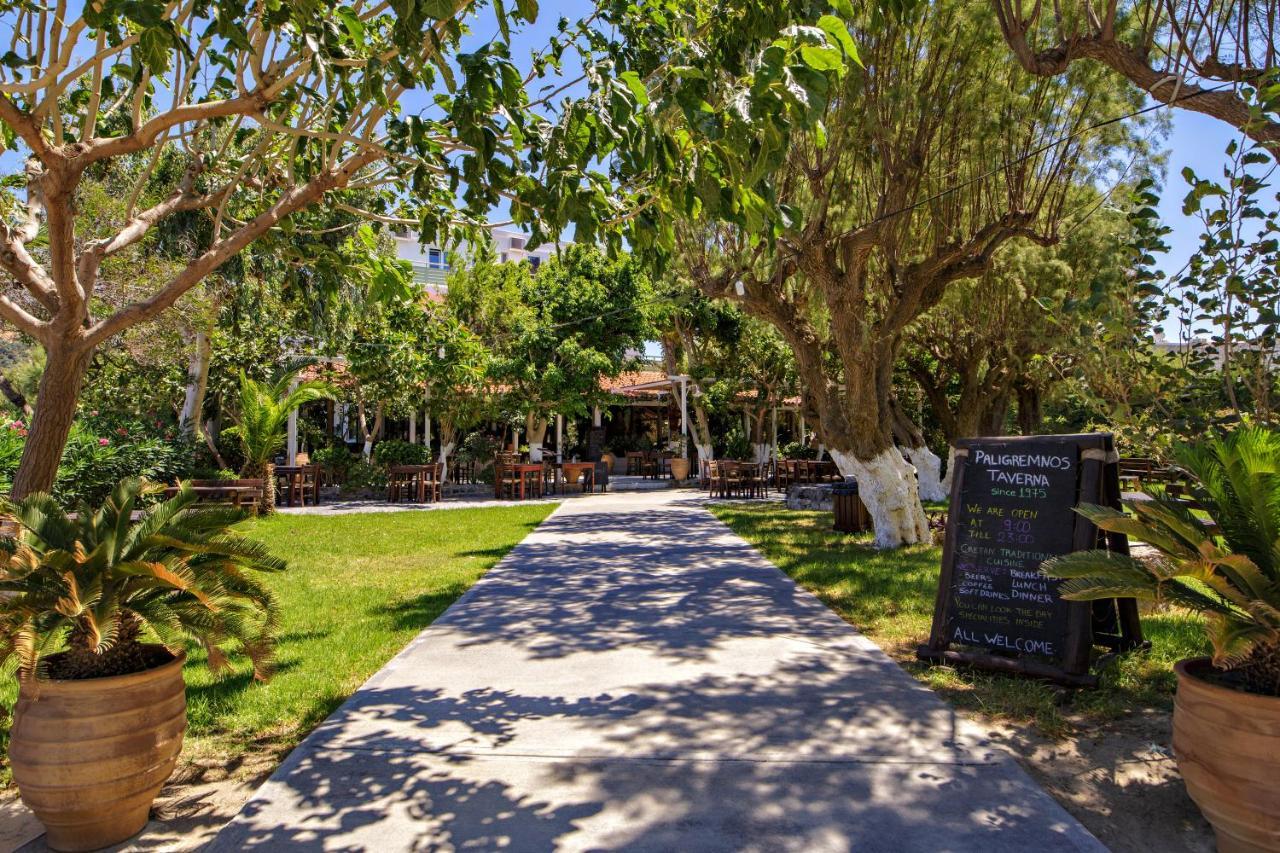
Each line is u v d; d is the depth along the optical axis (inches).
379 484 805.2
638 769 154.9
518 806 140.6
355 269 253.0
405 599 314.8
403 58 181.9
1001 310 556.7
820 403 459.2
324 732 174.9
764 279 447.2
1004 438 227.0
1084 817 138.9
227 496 594.6
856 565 376.5
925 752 161.6
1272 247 193.3
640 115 166.4
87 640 133.1
